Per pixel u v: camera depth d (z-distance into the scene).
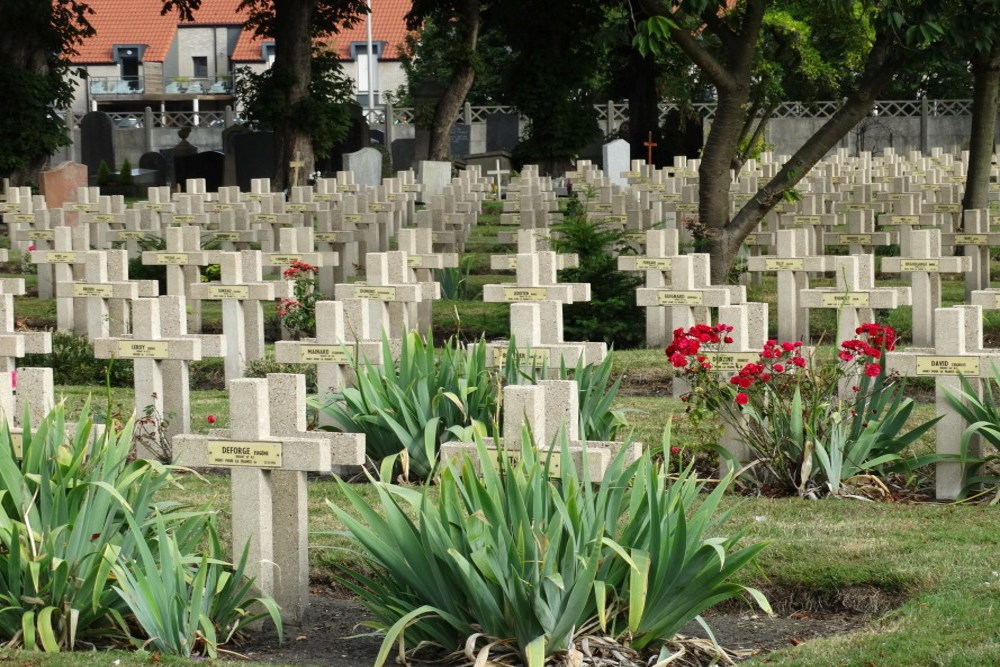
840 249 21.94
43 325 17.34
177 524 7.42
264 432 6.98
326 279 18.69
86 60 83.44
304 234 17.70
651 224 19.16
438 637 6.36
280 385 7.08
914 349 9.95
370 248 22.08
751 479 9.42
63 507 6.62
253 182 28.50
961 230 22.27
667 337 14.85
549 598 6.03
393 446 9.54
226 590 6.70
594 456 6.96
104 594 6.57
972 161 22.47
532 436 7.00
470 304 18.34
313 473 9.99
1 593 6.50
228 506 8.95
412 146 50.56
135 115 60.25
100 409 11.09
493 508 6.20
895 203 22.67
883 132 52.69
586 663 6.09
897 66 16.38
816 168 31.73
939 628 6.48
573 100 44.59
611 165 39.78
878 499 9.16
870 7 16.36
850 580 7.43
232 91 79.50
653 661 6.25
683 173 31.48
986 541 7.93
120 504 6.82
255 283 13.12
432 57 62.62
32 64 38.88
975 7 15.57
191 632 6.36
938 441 9.19
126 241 21.91
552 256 11.78
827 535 8.12
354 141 44.81
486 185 34.53
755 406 9.56
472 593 6.09
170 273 16.08
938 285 14.57
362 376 9.45
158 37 84.00
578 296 11.68
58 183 29.98
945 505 8.85
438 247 19.84
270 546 7.05
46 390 7.96
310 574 7.86
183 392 10.29
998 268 20.86
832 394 9.93
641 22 15.97
